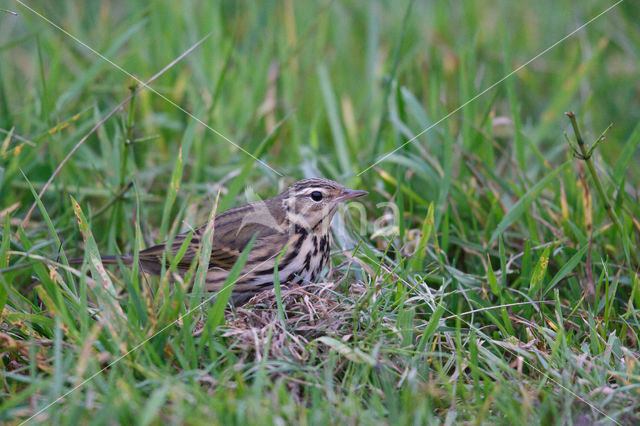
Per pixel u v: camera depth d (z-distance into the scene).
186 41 16.80
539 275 9.20
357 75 17.20
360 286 9.26
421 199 11.65
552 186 11.79
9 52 17.02
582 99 15.25
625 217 10.56
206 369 7.28
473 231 11.33
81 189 12.02
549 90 16.50
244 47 16.42
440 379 7.66
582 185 10.98
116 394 6.72
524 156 12.73
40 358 7.66
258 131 14.32
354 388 7.27
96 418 6.41
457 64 15.95
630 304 8.99
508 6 18.69
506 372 8.09
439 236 11.00
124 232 11.41
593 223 10.97
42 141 11.36
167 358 7.71
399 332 8.09
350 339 8.28
